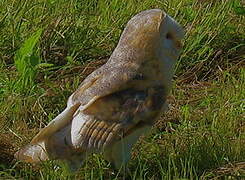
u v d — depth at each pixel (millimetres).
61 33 10492
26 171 7629
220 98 9266
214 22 10953
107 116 7246
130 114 7301
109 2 11703
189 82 10125
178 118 8953
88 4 11711
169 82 7566
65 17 10844
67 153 7266
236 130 8461
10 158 8094
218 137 8156
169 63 7512
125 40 7453
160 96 7449
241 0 12086
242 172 7527
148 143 8195
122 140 7324
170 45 7492
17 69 9430
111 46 10586
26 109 8938
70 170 7398
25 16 10875
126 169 7668
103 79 7336
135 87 7367
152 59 7391
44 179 7445
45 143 7289
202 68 10297
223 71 10125
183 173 7496
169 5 11594
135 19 7477
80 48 10469
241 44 10586
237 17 11312
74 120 7277
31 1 11195
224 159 7750
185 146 8047
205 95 9547
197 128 8492
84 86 7402
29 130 8656
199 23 10914
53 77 9891
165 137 8430
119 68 7375
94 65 10148
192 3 11773
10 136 8461
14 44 10336
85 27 10734
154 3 11641
